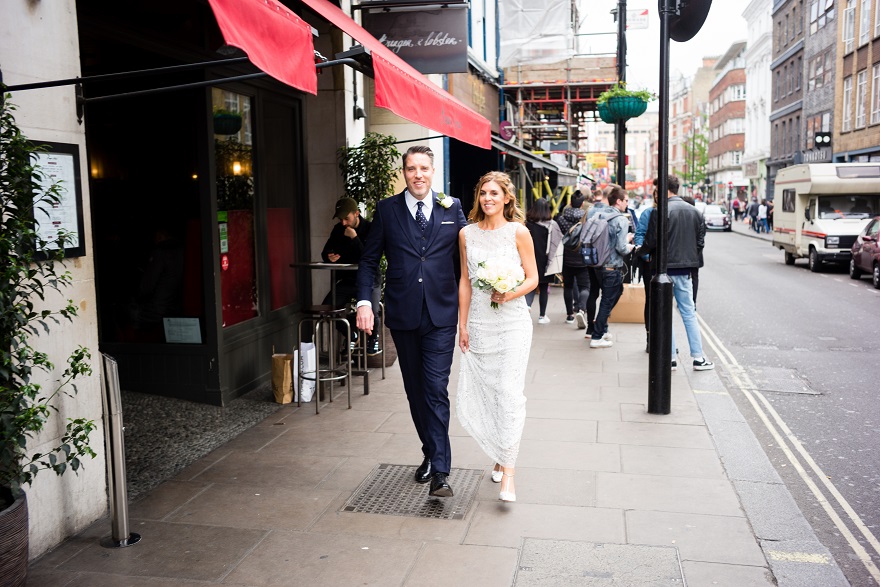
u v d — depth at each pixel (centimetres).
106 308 692
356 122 909
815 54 4122
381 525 409
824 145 2694
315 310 662
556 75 2028
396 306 445
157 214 673
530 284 432
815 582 346
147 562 369
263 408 660
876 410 673
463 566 361
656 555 371
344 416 629
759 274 1986
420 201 447
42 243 332
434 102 578
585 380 750
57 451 339
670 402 637
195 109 649
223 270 688
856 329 1107
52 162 371
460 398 448
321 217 884
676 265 777
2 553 306
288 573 356
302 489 463
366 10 848
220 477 486
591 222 894
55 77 374
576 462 507
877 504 460
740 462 513
